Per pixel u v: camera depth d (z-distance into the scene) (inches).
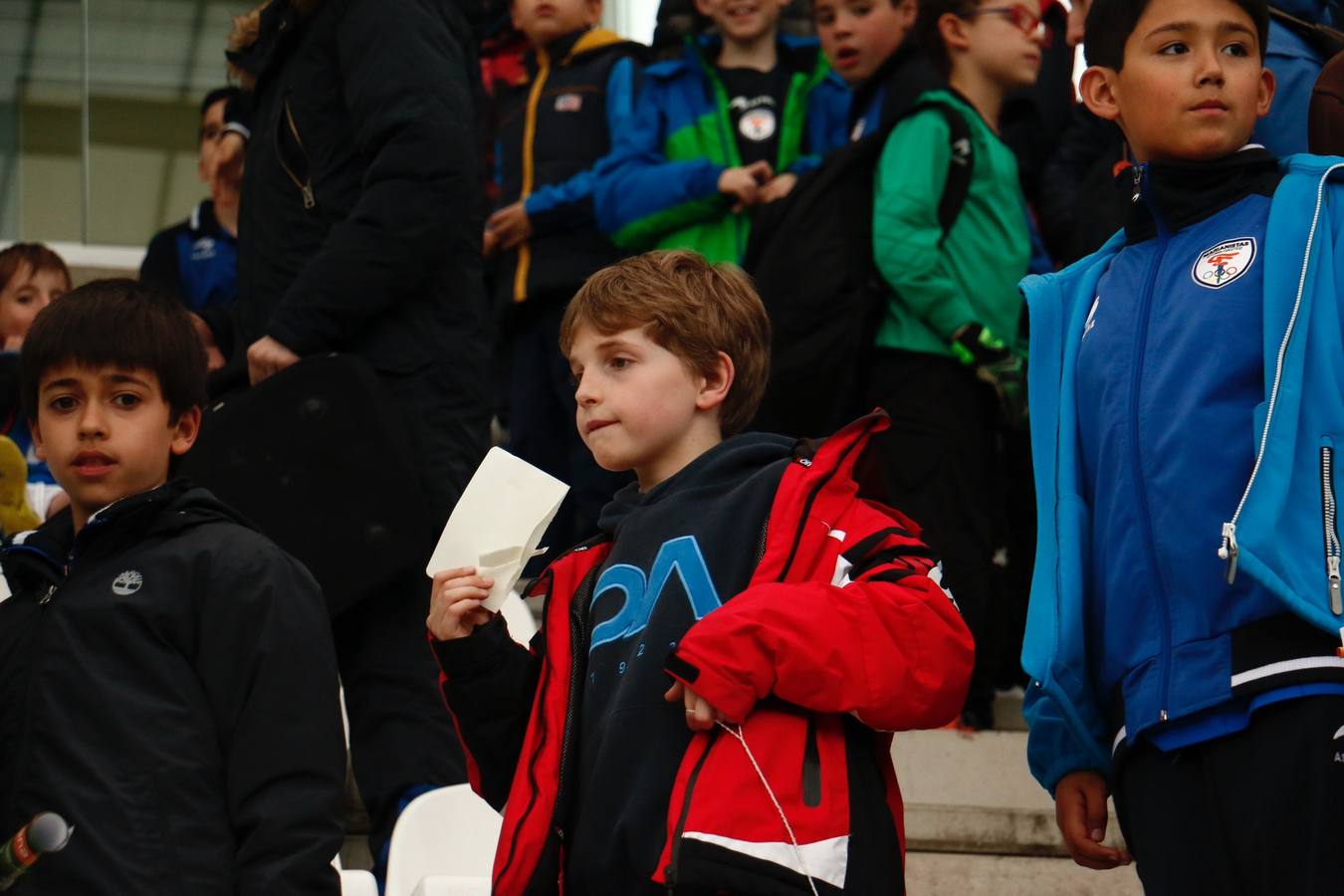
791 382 445.1
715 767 219.3
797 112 541.6
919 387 440.8
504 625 249.8
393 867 312.7
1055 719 264.5
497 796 254.1
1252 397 245.6
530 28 566.9
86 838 239.3
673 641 231.6
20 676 253.0
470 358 380.2
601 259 523.8
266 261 386.9
